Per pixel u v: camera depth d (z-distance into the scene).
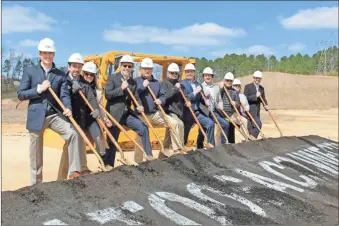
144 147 6.93
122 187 5.33
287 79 52.00
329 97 46.78
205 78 9.30
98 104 6.18
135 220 4.74
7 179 7.52
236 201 6.08
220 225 5.23
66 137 5.49
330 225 6.10
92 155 9.90
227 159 7.86
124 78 6.81
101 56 10.38
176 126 7.61
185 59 11.36
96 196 4.93
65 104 5.49
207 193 6.05
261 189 6.88
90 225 4.38
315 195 7.40
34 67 5.29
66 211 4.48
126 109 6.92
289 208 6.38
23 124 18.34
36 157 5.46
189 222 5.05
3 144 11.71
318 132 19.47
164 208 5.20
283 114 30.86
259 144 9.48
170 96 7.81
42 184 4.79
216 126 9.30
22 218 4.17
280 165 8.58
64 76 5.52
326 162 9.94
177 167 6.61
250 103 10.87
